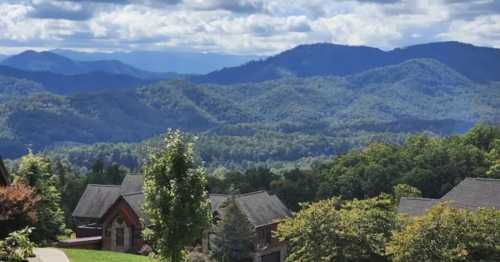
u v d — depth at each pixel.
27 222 38.28
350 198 132.12
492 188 64.88
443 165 131.88
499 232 42.69
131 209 75.00
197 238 38.53
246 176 153.12
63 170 140.50
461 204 64.38
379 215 49.25
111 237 75.81
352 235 47.41
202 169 37.31
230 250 72.56
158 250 37.25
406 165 137.25
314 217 48.53
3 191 37.81
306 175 147.50
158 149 37.53
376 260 48.53
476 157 131.75
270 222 84.88
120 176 148.00
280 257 86.50
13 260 25.83
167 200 36.34
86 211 88.31
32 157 55.75
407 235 43.53
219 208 78.62
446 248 42.28
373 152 147.25
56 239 55.88
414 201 66.94
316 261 47.78
